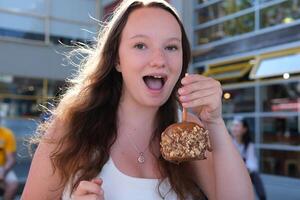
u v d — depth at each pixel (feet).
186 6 31.32
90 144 5.23
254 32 27.86
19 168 35.70
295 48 24.80
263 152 30.17
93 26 43.55
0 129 18.07
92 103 5.48
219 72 30.37
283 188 26.07
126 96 5.49
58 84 44.14
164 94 5.10
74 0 43.68
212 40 31.35
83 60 6.43
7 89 43.27
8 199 18.29
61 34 43.68
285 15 25.70
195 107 5.10
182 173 5.33
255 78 28.76
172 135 4.90
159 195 5.10
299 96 26.94
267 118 29.63
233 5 29.76
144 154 5.42
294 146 27.84
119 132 5.49
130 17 5.10
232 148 5.20
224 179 5.12
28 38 42.27
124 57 5.08
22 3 42.06
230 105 32.35
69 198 5.07
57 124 5.50
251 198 5.18
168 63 4.98
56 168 5.10
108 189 5.02
